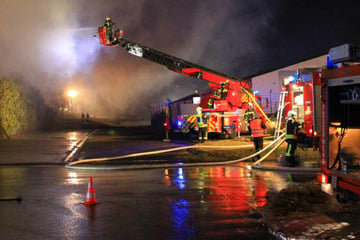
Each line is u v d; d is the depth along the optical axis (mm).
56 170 10469
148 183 8406
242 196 7078
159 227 5234
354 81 5355
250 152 13133
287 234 4535
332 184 5820
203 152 13188
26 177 9242
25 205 6434
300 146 12625
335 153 5871
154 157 12961
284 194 5906
